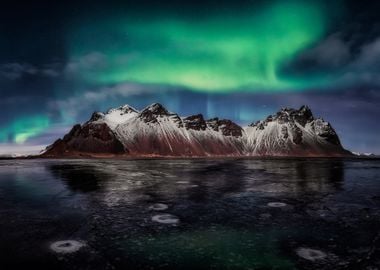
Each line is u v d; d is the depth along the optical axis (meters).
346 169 57.97
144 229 14.30
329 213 17.56
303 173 46.53
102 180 35.44
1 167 64.88
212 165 76.06
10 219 16.12
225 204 20.23
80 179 36.75
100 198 22.56
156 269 9.89
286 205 19.83
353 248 11.81
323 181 34.19
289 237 13.12
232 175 42.66
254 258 10.84
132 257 10.88
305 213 17.52
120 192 25.58
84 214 17.30
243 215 17.08
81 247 11.86
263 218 16.41
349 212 17.81
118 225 14.98
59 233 13.65
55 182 33.31
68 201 21.38
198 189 27.28
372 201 21.19
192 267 10.05
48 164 81.81
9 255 11.08
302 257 10.90
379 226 14.74
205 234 13.54
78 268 9.95
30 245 12.10
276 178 37.72
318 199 22.03
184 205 19.89
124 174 44.72
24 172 48.81
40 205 19.92
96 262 10.42
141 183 32.22
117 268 9.95
